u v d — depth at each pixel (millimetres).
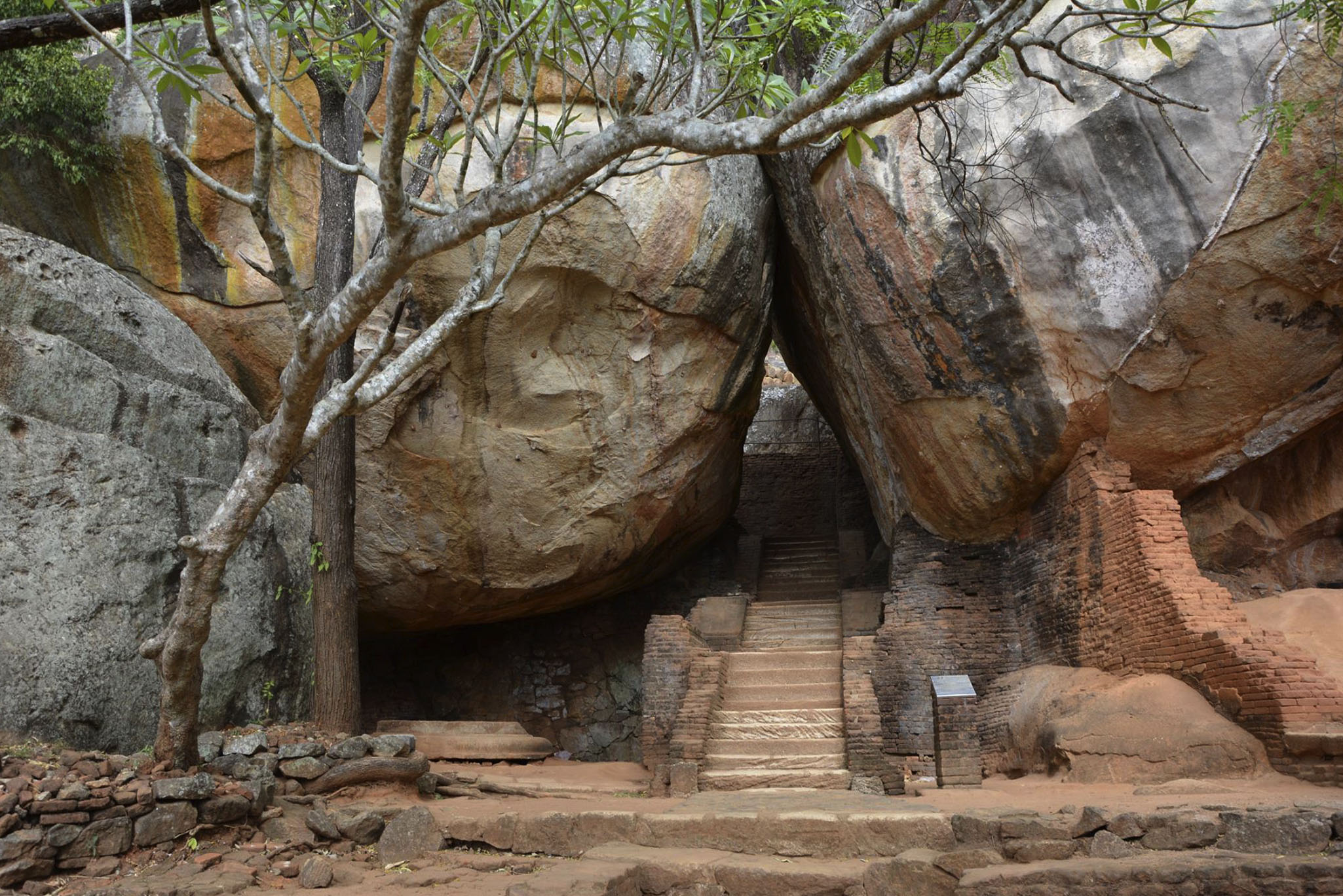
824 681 11219
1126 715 8000
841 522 17750
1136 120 8711
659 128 4258
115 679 6887
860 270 10305
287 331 11008
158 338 8766
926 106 6949
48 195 10969
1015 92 9133
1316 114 8086
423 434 11484
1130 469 10062
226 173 10828
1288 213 8383
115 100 10625
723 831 6352
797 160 11133
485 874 6219
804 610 13945
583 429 11781
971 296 9625
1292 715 7074
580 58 6758
